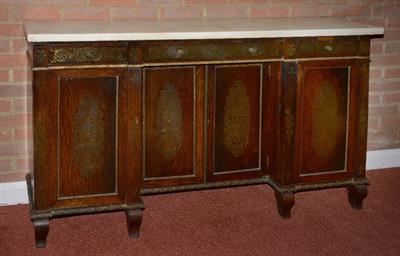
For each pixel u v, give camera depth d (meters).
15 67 3.47
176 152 3.34
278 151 3.42
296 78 3.32
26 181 3.56
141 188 3.32
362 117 3.48
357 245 3.15
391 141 4.33
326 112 3.43
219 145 3.40
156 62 3.11
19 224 3.35
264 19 3.77
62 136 3.05
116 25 3.32
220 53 3.20
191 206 3.60
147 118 3.25
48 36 2.87
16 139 3.56
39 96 2.95
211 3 3.75
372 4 4.09
